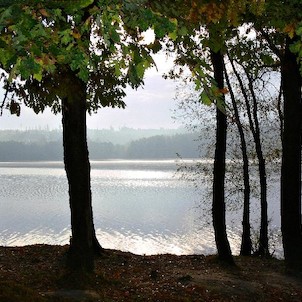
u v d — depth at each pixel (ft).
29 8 10.32
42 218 196.44
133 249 130.93
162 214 212.02
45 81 30.53
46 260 48.24
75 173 40.68
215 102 11.78
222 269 52.08
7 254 50.19
